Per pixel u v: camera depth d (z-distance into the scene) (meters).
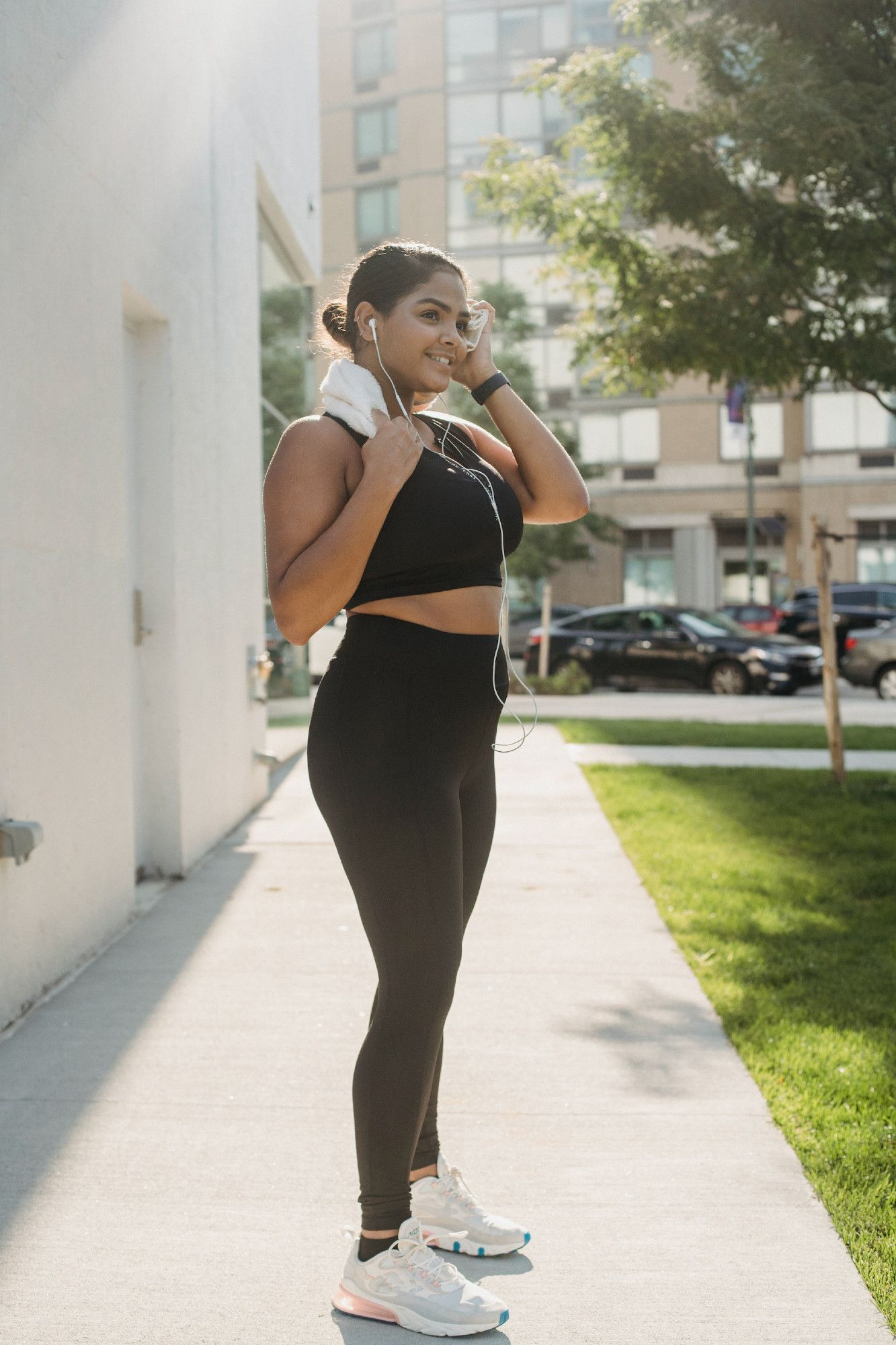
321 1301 2.03
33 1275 2.09
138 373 4.96
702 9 6.92
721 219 7.06
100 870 4.04
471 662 1.98
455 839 1.95
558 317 34.78
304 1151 2.56
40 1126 2.68
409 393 2.12
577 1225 2.27
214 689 5.75
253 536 6.83
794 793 7.31
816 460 33.75
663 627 18.05
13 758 3.28
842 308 6.85
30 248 3.40
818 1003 3.48
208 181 5.77
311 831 6.16
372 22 35.44
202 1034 3.24
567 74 7.20
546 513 2.28
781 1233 2.24
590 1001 3.53
